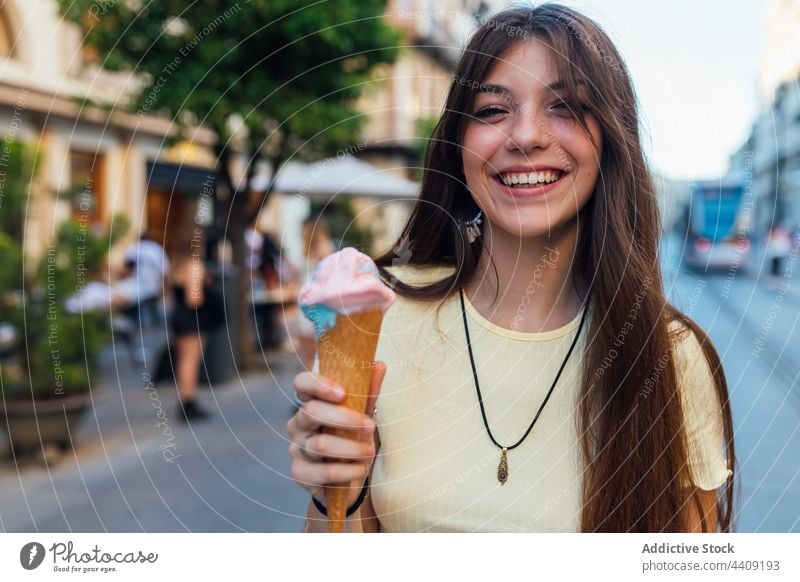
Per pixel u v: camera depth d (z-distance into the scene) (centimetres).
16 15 679
